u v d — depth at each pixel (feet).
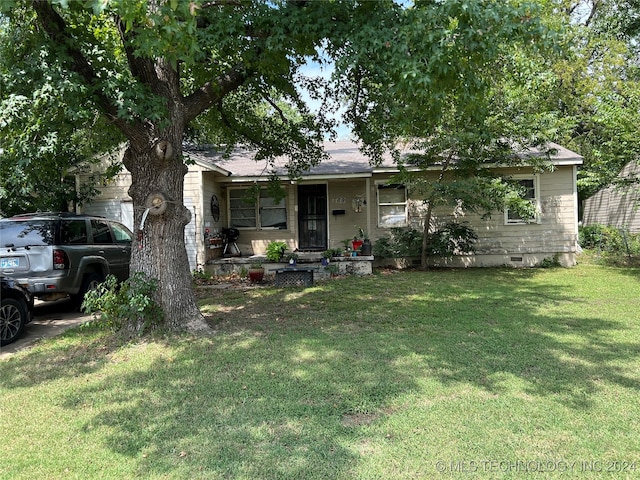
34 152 15.26
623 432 9.32
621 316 19.89
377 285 29.99
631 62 58.44
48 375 13.70
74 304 25.40
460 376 12.61
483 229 40.50
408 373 12.91
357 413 10.46
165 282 17.76
